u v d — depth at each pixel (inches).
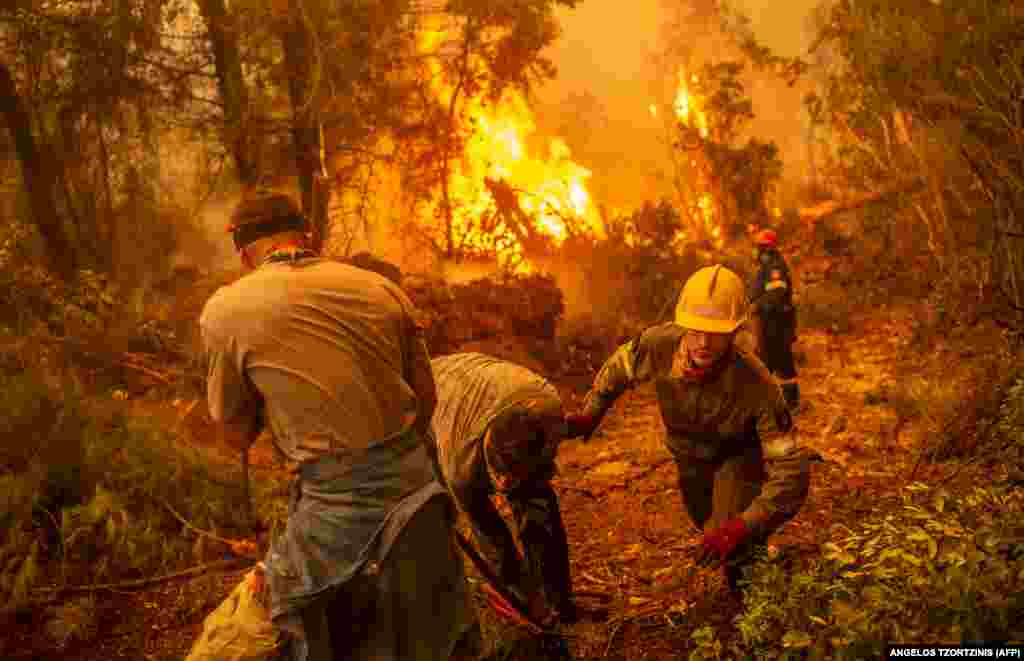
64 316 310.2
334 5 366.0
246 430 108.8
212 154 414.0
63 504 192.4
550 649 136.9
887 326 350.6
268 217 110.7
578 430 148.3
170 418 260.1
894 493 191.5
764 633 120.0
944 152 323.6
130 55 390.0
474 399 130.3
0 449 196.9
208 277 419.2
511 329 320.8
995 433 197.3
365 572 101.9
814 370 316.8
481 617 146.9
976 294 315.9
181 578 178.2
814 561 135.3
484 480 130.6
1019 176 293.7
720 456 141.9
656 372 138.9
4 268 315.3
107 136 425.7
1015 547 111.0
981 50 294.5
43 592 169.8
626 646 145.6
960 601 101.5
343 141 397.1
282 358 101.0
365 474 102.2
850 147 412.5
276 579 103.6
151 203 453.7
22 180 413.7
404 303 111.9
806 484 133.3
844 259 443.5
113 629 162.2
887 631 103.6
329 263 109.4
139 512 193.2
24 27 373.1
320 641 104.1
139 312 340.5
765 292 264.2
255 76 386.9
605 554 183.2
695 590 159.9
